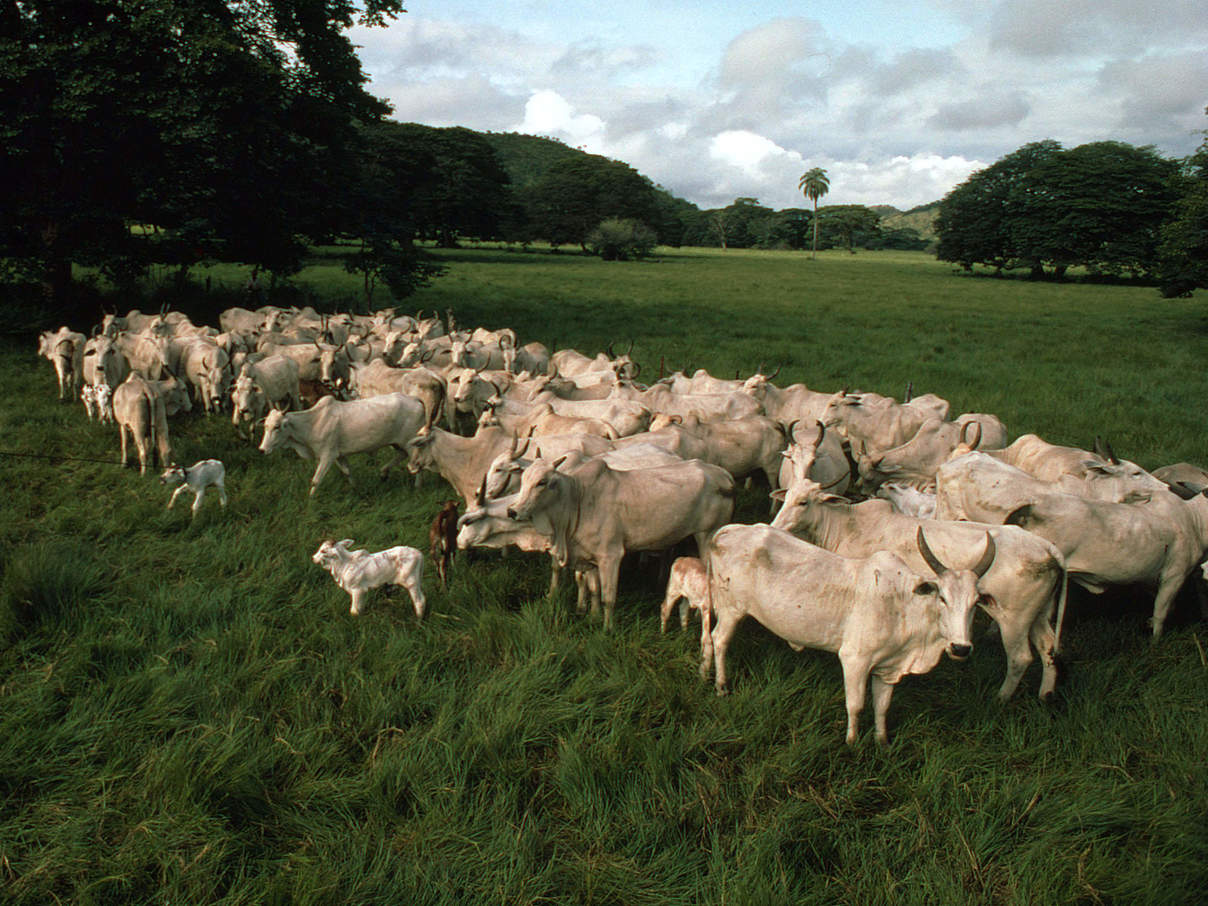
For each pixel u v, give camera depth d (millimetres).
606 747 5082
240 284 31875
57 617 6352
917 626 5113
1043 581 5605
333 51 22984
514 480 7816
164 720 5160
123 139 19484
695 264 79250
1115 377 19078
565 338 23516
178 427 12547
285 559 7570
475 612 6871
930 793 4859
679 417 9477
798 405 12016
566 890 4180
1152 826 4617
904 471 9227
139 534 8094
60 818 4438
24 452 10609
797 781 5012
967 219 77625
